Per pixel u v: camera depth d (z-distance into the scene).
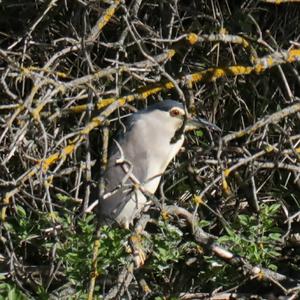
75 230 14.07
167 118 15.29
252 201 15.16
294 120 15.23
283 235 13.98
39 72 14.23
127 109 16.64
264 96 16.59
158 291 14.62
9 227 14.21
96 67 16.11
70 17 16.30
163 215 12.83
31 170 12.60
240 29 16.39
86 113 14.25
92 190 15.28
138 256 13.59
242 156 14.78
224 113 17.11
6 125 12.20
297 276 15.69
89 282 12.97
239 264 13.89
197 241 14.01
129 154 15.24
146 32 16.41
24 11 16.72
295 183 15.88
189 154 15.99
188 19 17.00
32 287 14.52
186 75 13.63
